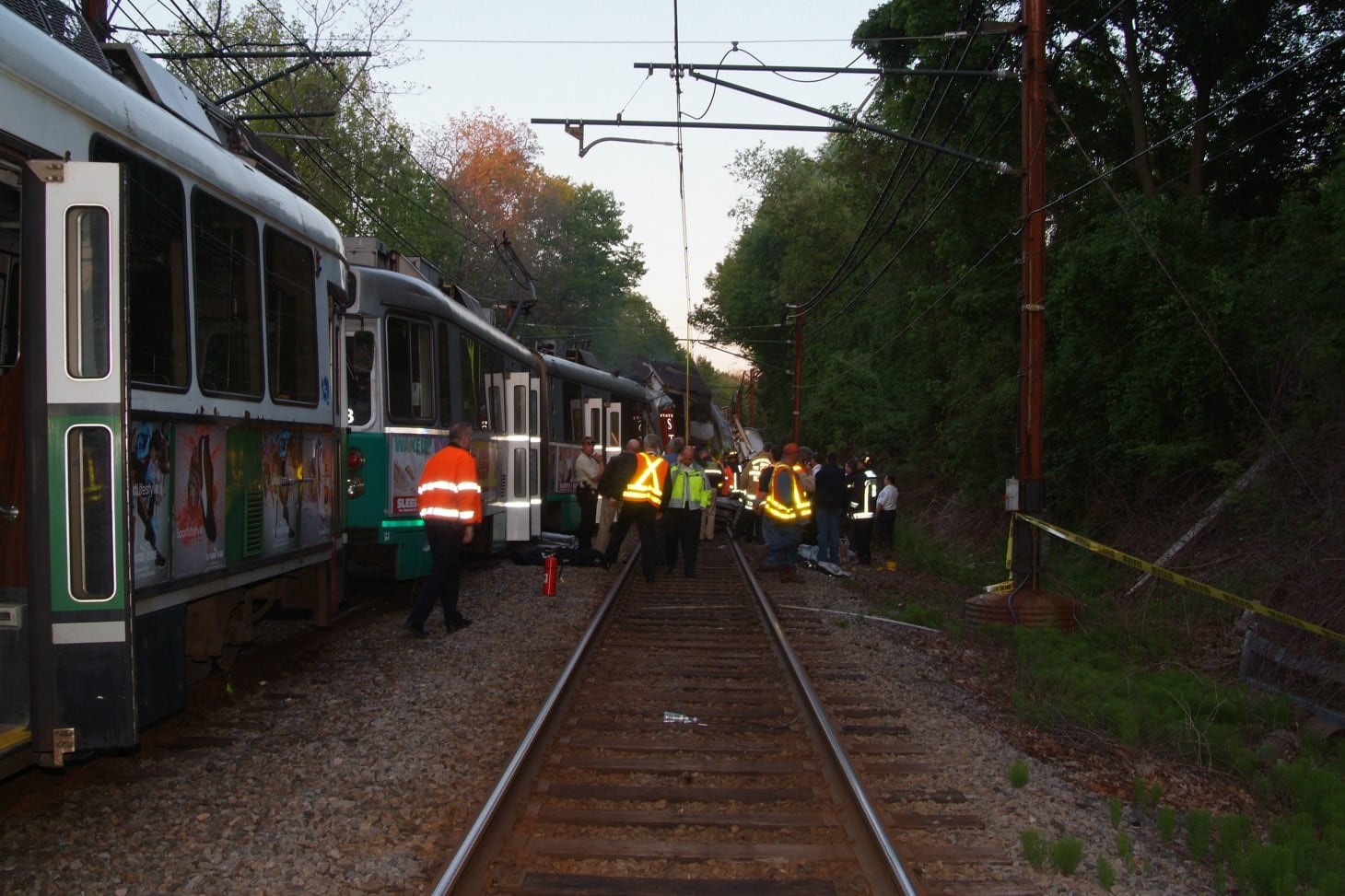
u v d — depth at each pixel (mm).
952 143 19281
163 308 5684
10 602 4750
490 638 10164
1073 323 16281
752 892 4449
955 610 13727
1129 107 18094
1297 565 10898
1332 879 4660
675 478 15688
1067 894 4578
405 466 11203
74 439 4695
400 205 31859
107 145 5215
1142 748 7395
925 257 24578
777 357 50781
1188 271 14773
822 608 12883
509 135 47406
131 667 4754
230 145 8078
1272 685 9328
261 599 8383
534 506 17141
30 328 4684
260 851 4848
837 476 16766
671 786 5809
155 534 5484
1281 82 17531
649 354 68000
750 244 49062
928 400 29016
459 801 5520
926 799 5703
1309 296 12703
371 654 9406
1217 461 14164
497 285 45000
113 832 5059
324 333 8516
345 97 28781
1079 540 10859
